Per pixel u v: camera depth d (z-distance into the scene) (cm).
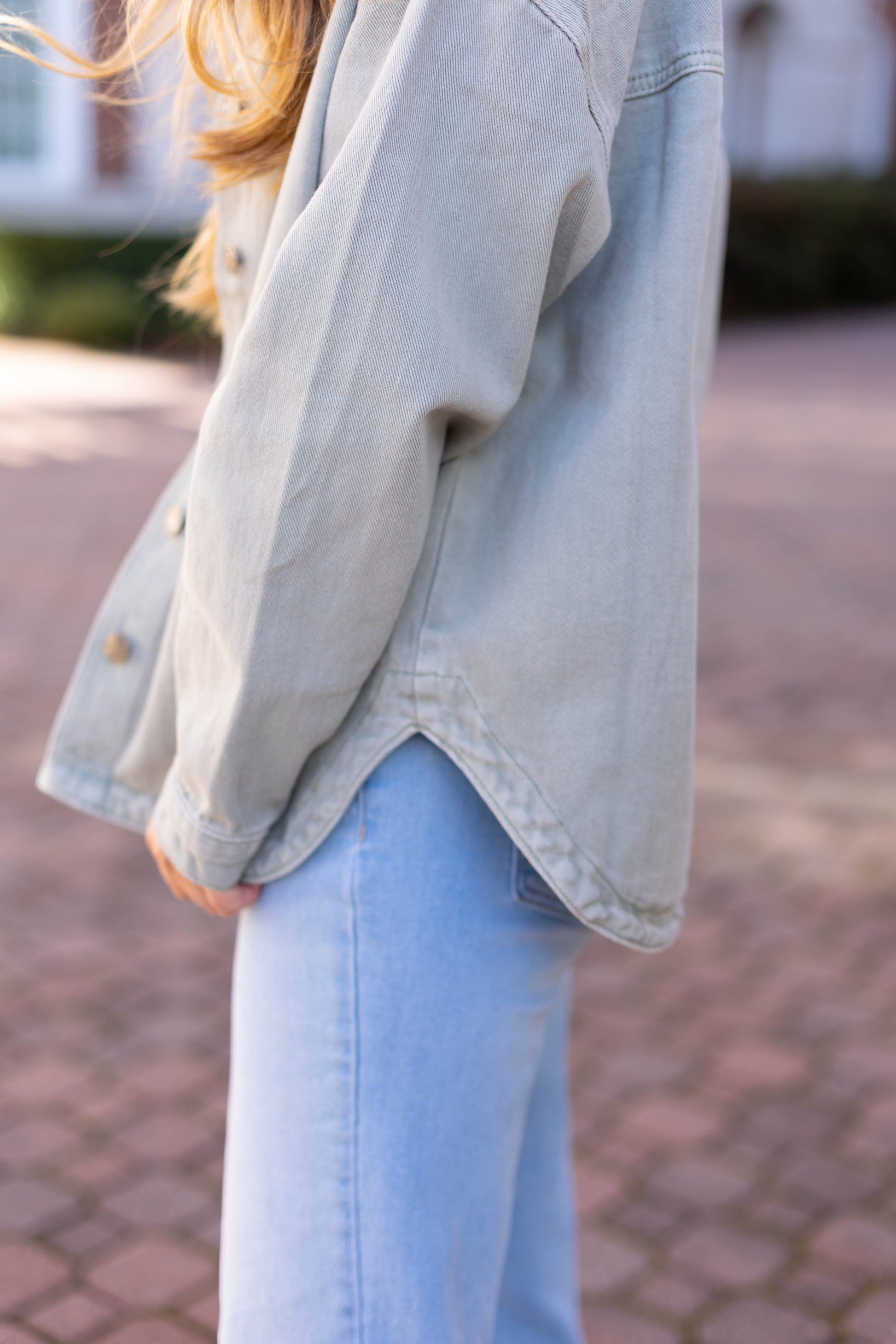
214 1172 239
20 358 1324
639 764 107
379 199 94
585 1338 200
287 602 99
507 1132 111
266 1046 108
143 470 898
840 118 2267
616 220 108
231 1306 109
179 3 113
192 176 134
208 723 105
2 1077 265
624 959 317
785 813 395
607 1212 229
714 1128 253
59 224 1516
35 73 1512
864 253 2056
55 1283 211
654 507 104
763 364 1488
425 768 106
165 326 1450
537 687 104
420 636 105
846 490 883
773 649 556
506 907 108
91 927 328
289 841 108
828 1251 220
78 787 134
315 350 95
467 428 103
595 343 106
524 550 105
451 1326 105
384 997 104
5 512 769
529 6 94
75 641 548
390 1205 104
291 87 109
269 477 98
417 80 94
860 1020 291
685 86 105
